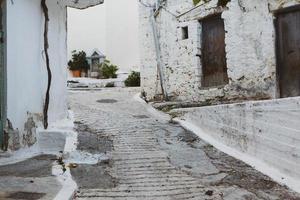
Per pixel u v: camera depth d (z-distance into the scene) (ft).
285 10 26.45
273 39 26.99
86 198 14.43
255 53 28.09
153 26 35.68
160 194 15.67
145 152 21.67
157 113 31.53
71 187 14.64
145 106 34.24
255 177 18.71
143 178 17.69
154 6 35.65
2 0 18.38
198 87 32.40
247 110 21.36
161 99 35.35
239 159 21.25
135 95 39.37
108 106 33.81
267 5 27.14
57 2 25.16
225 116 23.43
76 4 26.63
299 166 17.44
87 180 16.51
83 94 40.42
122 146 22.52
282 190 17.15
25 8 20.42
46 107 22.81
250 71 28.43
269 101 19.56
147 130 26.20
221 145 23.40
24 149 20.04
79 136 23.17
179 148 22.95
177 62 33.99
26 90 20.40
